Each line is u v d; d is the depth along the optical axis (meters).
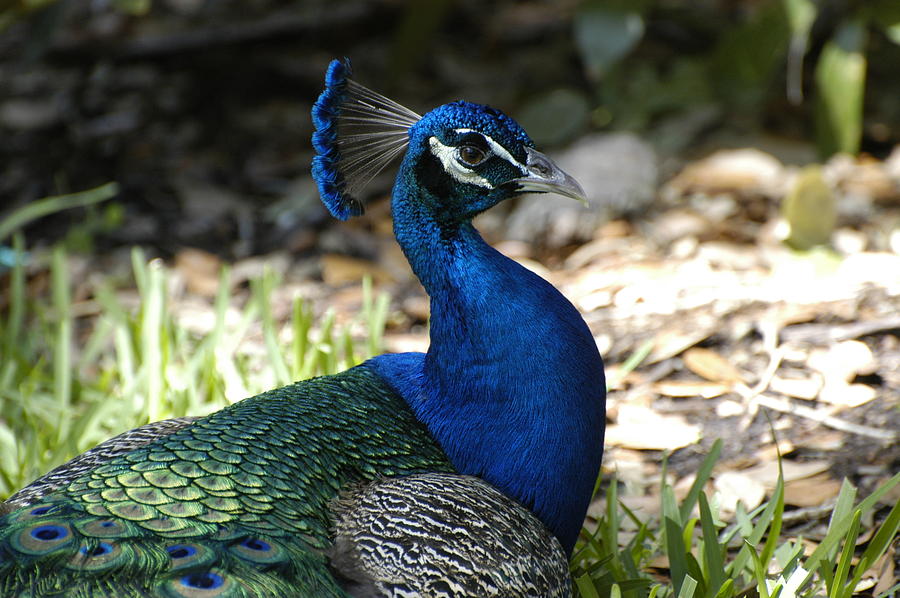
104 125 14.49
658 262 11.26
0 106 14.77
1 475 7.93
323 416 6.07
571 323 6.30
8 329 9.75
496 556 5.46
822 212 11.02
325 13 16.11
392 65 14.41
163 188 13.38
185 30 15.79
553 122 13.75
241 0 16.58
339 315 10.91
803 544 7.22
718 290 10.52
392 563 5.30
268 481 5.49
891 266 10.61
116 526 5.05
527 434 6.14
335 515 5.59
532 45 15.84
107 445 6.12
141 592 4.74
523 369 6.14
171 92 15.09
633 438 8.81
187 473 5.41
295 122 14.70
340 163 6.70
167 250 12.20
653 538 7.30
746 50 13.46
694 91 14.02
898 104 13.98
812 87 14.32
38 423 8.78
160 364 8.75
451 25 16.44
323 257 11.91
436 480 5.88
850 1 13.34
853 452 8.33
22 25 16.33
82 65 15.48
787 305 10.15
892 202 11.97
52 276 11.52
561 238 11.78
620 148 12.48
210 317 10.89
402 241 6.49
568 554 6.46
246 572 4.96
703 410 9.07
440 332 6.34
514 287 6.25
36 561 4.84
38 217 12.80
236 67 15.48
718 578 6.39
